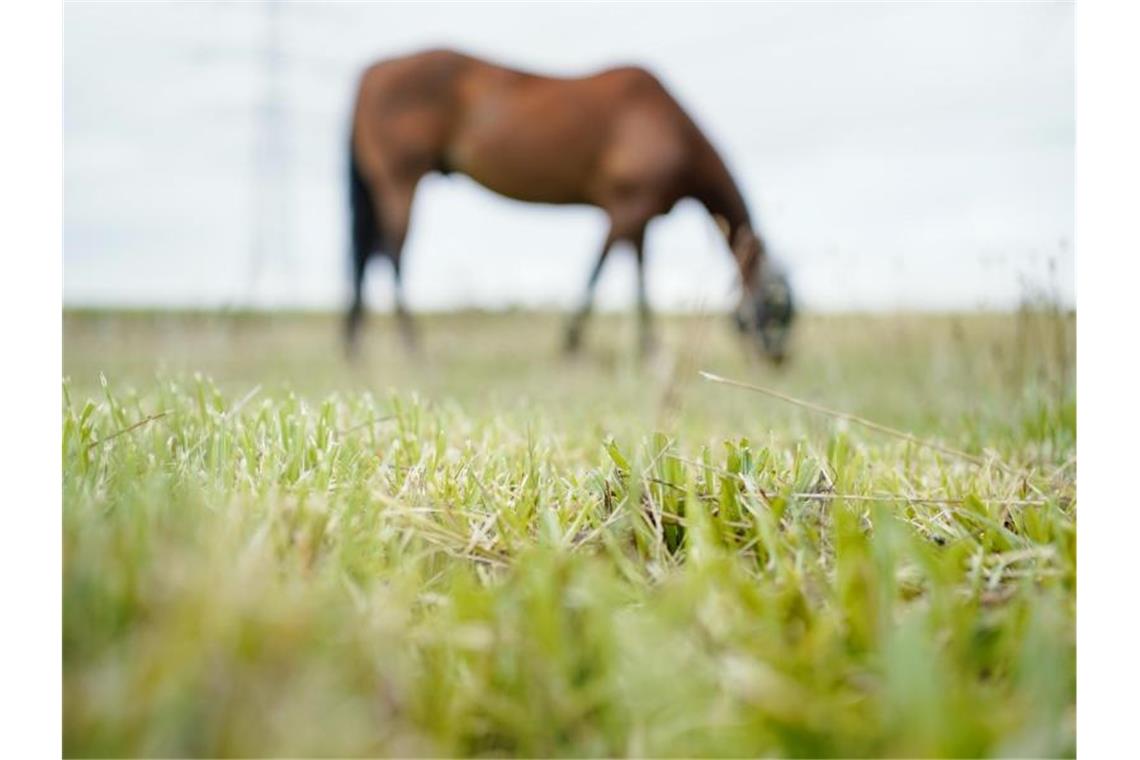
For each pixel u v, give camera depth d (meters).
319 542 0.98
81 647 0.75
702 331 2.11
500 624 0.79
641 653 0.73
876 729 0.67
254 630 0.71
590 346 4.56
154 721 0.65
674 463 1.19
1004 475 1.41
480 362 4.12
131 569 0.79
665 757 0.70
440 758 0.70
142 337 4.04
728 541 1.06
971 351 2.53
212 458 1.23
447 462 1.36
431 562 1.03
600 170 4.92
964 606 0.88
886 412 2.49
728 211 5.00
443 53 5.04
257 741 0.66
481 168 5.05
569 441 1.80
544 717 0.71
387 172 5.04
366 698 0.73
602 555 1.06
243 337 4.27
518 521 1.11
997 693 0.75
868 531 1.14
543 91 4.96
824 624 0.79
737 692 0.71
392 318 4.98
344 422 1.62
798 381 3.28
